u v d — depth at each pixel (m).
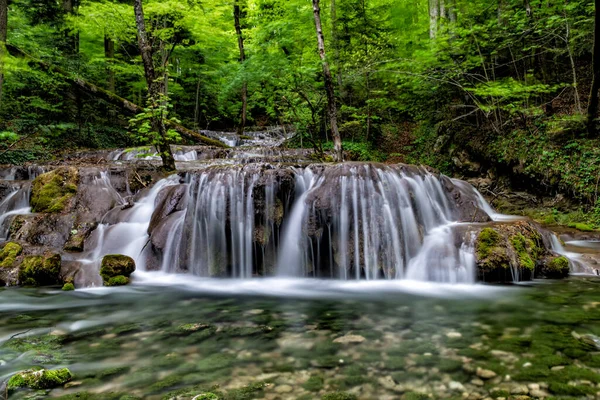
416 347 3.07
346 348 3.08
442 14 14.83
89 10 13.04
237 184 6.44
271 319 3.94
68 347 3.18
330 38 13.48
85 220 7.16
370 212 6.17
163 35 12.46
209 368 2.73
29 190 8.13
